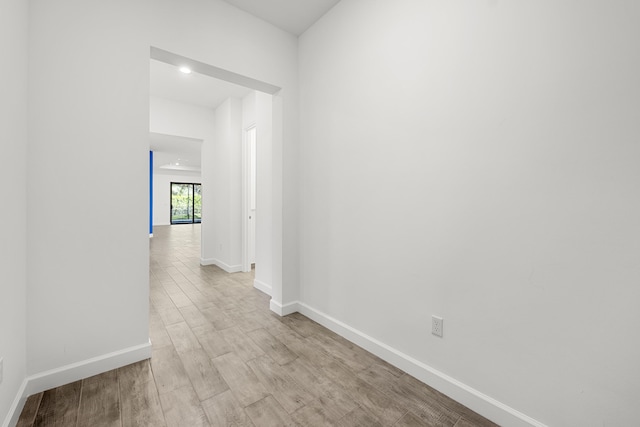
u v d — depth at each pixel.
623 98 1.00
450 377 1.51
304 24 2.45
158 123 4.16
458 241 1.46
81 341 1.62
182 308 2.74
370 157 1.94
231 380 1.62
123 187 1.73
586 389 1.09
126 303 1.76
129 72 1.74
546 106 1.17
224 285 3.53
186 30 1.96
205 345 2.02
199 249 6.39
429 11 1.58
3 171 1.17
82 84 1.60
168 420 1.32
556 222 1.15
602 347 1.05
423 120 1.62
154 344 2.03
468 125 1.42
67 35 1.55
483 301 1.37
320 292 2.41
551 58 1.15
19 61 1.33
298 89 2.61
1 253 1.16
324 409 1.40
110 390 1.52
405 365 1.71
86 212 1.62
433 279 1.58
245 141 4.22
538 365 1.21
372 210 1.93
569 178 1.11
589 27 1.06
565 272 1.13
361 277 2.02
